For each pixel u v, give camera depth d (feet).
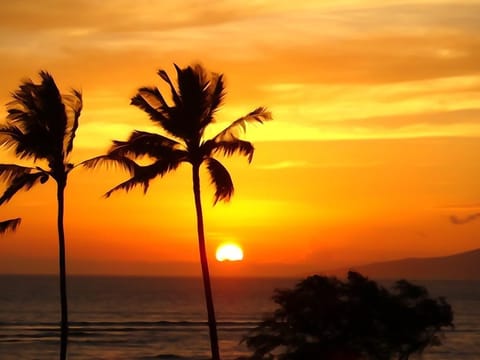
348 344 101.04
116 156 107.14
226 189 109.09
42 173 106.73
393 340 101.86
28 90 106.32
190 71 108.88
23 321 460.14
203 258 110.11
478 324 461.78
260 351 102.63
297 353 100.83
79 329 410.31
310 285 103.04
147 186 108.27
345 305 101.19
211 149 108.78
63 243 107.86
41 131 105.70
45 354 300.61
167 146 108.88
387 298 102.58
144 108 108.99
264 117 108.17
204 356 300.81
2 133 105.70
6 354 299.17
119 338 362.12
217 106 110.93
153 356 298.97
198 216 110.32
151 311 571.28
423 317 102.01
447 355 295.69
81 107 109.09
